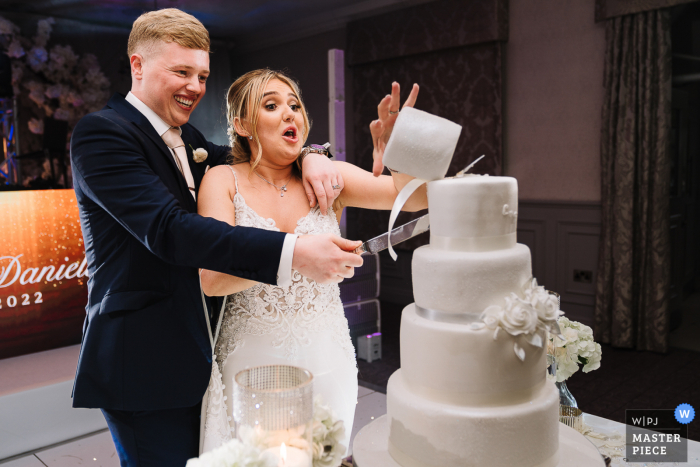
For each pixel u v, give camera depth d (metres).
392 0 5.79
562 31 4.82
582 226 4.86
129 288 1.30
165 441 1.34
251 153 1.54
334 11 6.35
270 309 1.41
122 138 1.25
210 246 1.13
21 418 2.80
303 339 1.42
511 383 0.99
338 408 1.45
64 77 6.50
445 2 5.41
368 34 6.12
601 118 4.60
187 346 1.32
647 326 4.40
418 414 1.01
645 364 4.15
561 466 1.07
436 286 1.02
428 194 1.09
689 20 4.33
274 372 0.95
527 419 0.98
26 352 3.43
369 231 6.46
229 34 7.51
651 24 4.19
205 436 1.35
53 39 6.40
